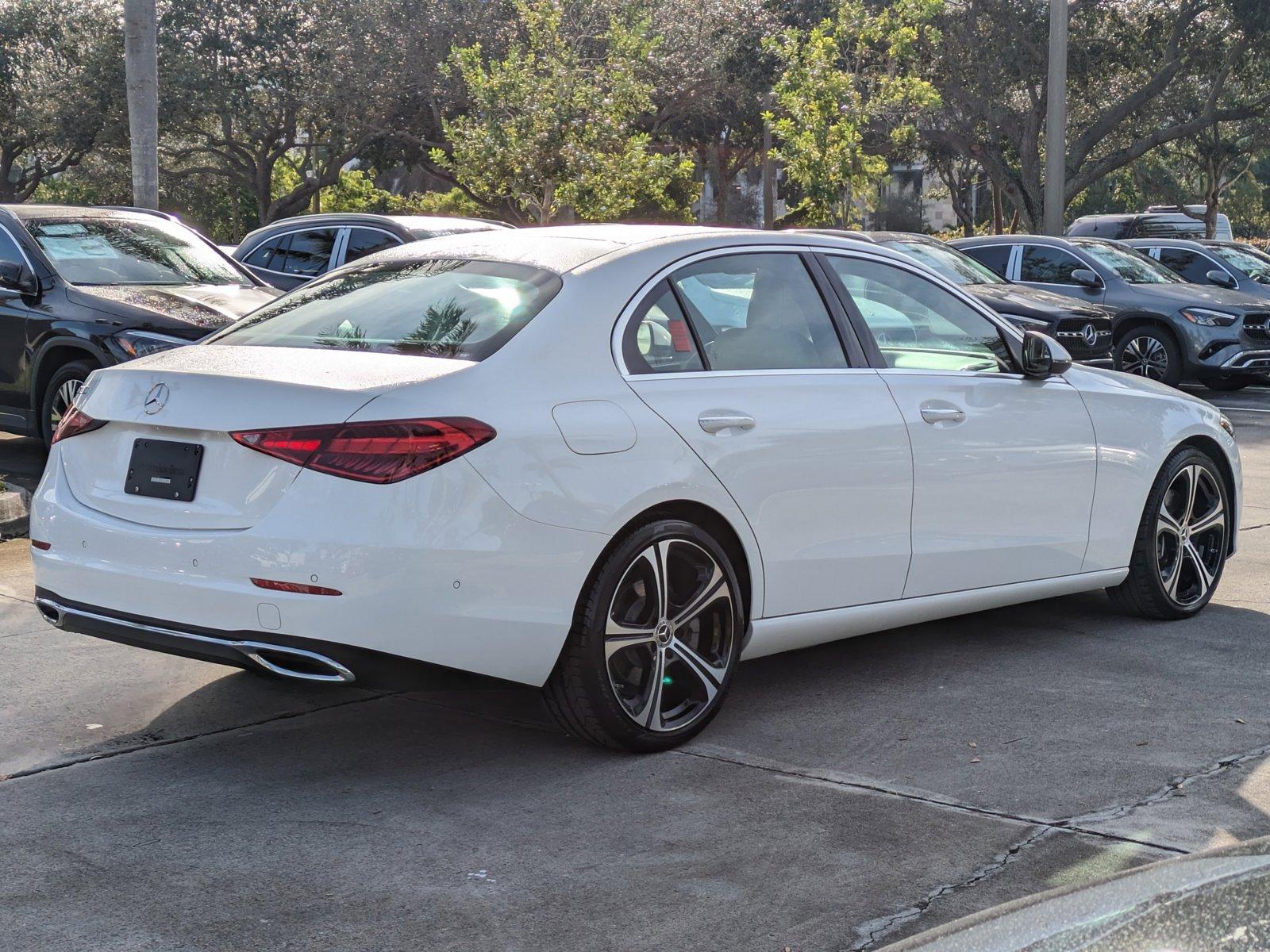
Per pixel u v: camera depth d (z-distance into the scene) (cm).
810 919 313
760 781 404
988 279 1434
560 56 2891
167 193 5247
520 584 382
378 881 332
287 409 374
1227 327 1555
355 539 361
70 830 363
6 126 4734
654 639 419
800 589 462
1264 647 561
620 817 375
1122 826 368
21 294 888
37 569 421
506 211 3731
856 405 473
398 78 3947
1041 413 537
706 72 4006
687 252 454
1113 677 517
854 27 2719
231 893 325
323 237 1350
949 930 155
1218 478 614
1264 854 162
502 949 298
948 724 458
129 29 1561
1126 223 2648
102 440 412
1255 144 4306
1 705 469
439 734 446
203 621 378
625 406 412
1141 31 3609
